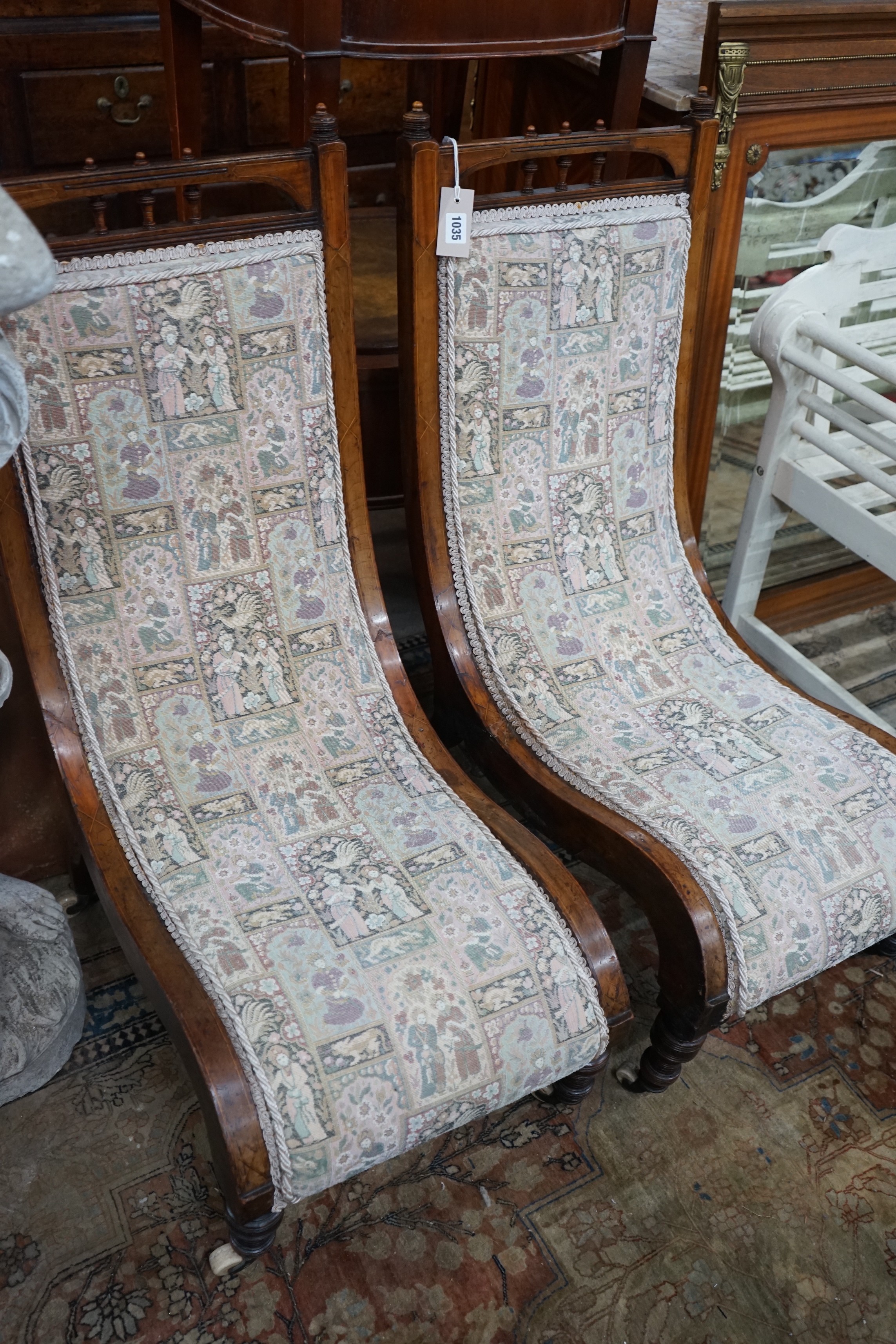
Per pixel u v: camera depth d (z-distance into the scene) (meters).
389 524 2.59
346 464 1.50
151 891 1.28
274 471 1.43
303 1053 1.12
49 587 1.32
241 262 1.31
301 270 1.35
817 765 1.52
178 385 1.32
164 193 2.59
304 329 1.38
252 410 1.38
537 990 1.22
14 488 1.27
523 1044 1.20
